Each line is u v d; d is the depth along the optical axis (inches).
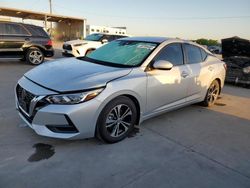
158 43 151.6
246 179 103.3
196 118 173.0
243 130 156.7
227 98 240.4
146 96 134.5
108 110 117.0
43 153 112.2
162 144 128.9
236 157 121.1
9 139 122.6
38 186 90.2
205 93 190.7
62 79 114.6
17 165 102.0
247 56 321.7
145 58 139.2
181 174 103.5
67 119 106.2
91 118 111.4
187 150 124.5
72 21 1248.2
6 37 338.6
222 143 135.6
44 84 112.7
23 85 120.1
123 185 94.0
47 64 144.5
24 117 121.3
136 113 134.7
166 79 144.9
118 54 151.7
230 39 312.5
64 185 91.7
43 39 374.3
